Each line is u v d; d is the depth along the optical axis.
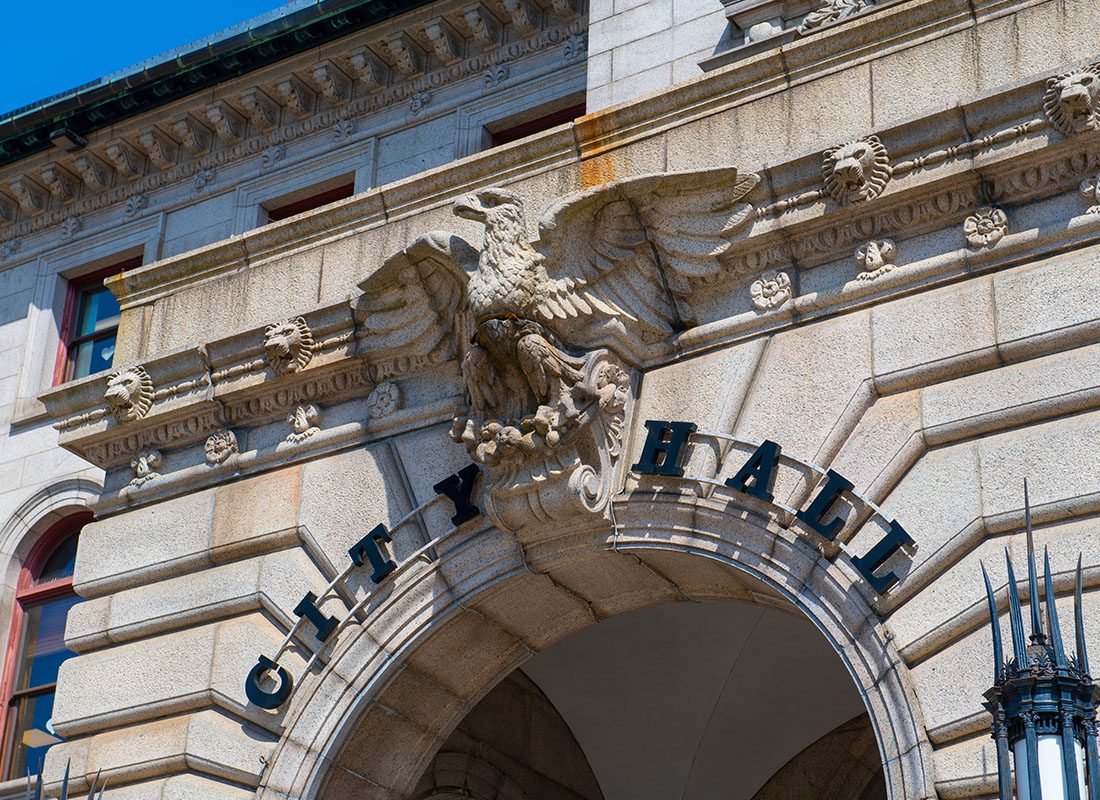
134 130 23.17
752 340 12.80
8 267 24.17
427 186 14.65
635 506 12.68
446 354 13.84
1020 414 11.48
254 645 13.83
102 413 15.47
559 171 13.94
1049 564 10.11
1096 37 12.20
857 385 12.18
